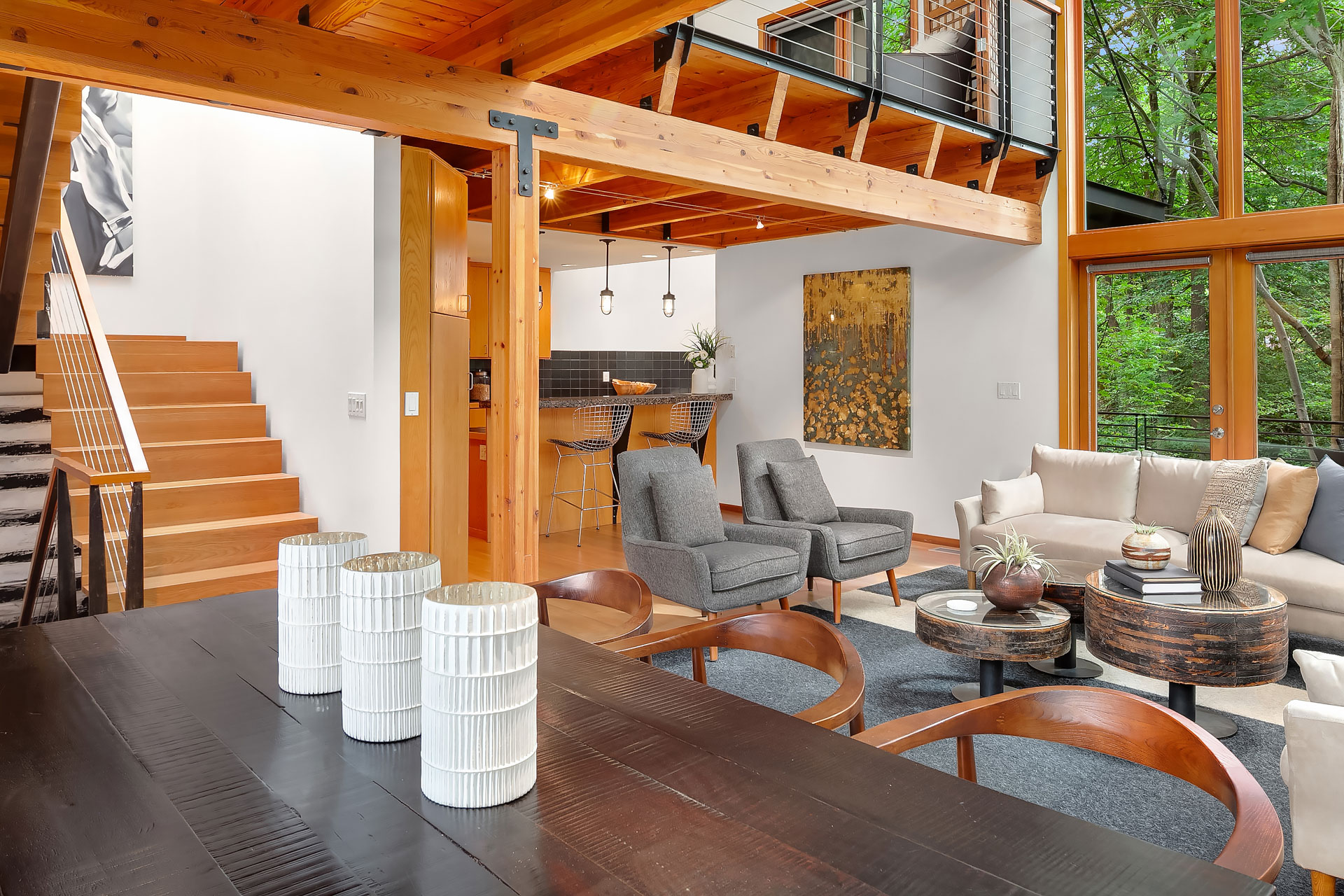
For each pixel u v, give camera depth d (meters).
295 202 5.02
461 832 1.02
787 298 7.95
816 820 1.06
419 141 4.76
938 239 6.95
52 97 3.17
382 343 4.29
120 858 0.97
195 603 2.10
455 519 4.70
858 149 5.00
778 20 6.68
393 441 4.28
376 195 4.30
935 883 0.92
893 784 1.16
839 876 0.93
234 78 2.86
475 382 6.96
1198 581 3.25
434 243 4.29
